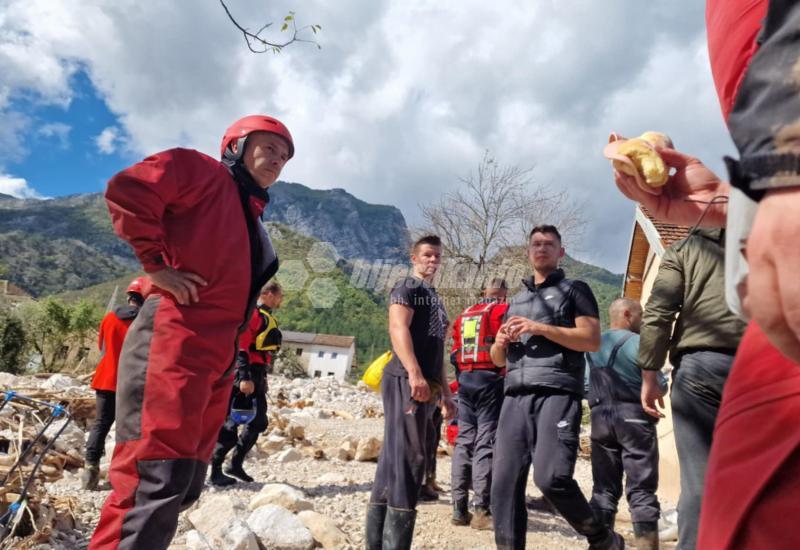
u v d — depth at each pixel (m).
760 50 0.82
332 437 10.19
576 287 4.18
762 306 0.79
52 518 4.30
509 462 3.97
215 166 2.96
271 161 3.11
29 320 32.59
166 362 2.67
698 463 3.15
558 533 5.45
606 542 4.07
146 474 2.58
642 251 15.22
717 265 3.32
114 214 2.67
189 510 5.05
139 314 2.81
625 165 1.50
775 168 0.74
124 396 2.67
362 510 5.53
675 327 3.44
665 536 5.91
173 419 2.62
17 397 4.21
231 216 2.93
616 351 5.18
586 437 11.46
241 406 6.45
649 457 4.98
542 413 3.96
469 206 24.52
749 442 0.96
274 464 7.76
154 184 2.68
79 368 17.20
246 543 4.10
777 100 0.76
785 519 0.88
